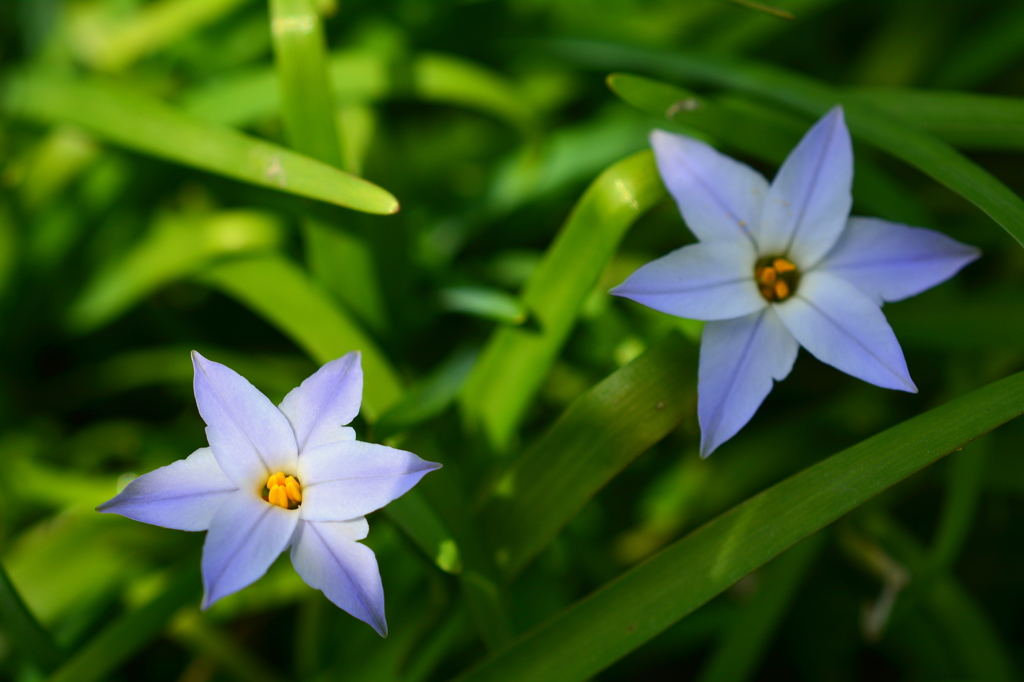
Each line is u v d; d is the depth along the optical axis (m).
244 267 0.39
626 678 0.43
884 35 0.49
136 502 0.32
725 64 0.40
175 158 0.38
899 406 0.43
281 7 0.37
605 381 0.36
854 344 0.34
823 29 0.51
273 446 0.33
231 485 0.33
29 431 0.43
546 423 0.41
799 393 0.46
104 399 0.46
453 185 0.48
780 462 0.42
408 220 0.41
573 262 0.36
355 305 0.39
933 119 0.39
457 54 0.47
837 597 0.43
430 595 0.38
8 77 0.41
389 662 0.37
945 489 0.44
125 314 0.47
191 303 0.47
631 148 0.42
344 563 0.32
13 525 0.40
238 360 0.42
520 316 0.36
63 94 0.39
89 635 0.39
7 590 0.36
